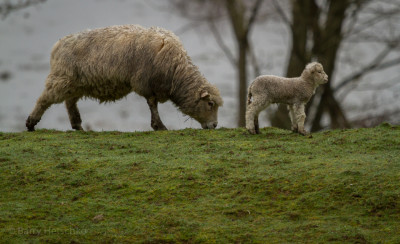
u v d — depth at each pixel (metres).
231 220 15.93
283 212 16.17
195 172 18.66
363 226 15.12
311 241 14.59
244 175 18.33
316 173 17.81
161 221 15.96
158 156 20.58
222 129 24.91
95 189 18.06
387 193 16.19
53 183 18.52
